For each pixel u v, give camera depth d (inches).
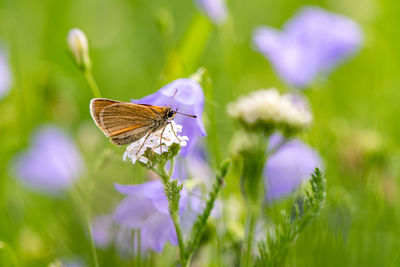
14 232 15.0
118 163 14.7
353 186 15.2
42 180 16.2
